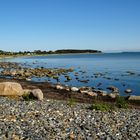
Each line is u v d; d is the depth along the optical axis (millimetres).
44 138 11766
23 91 26406
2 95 25375
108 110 20062
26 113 16312
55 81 49625
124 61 135250
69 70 74000
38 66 95438
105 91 36625
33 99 24500
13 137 11617
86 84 46812
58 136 12219
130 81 51500
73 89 36656
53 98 30219
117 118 16984
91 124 14781
